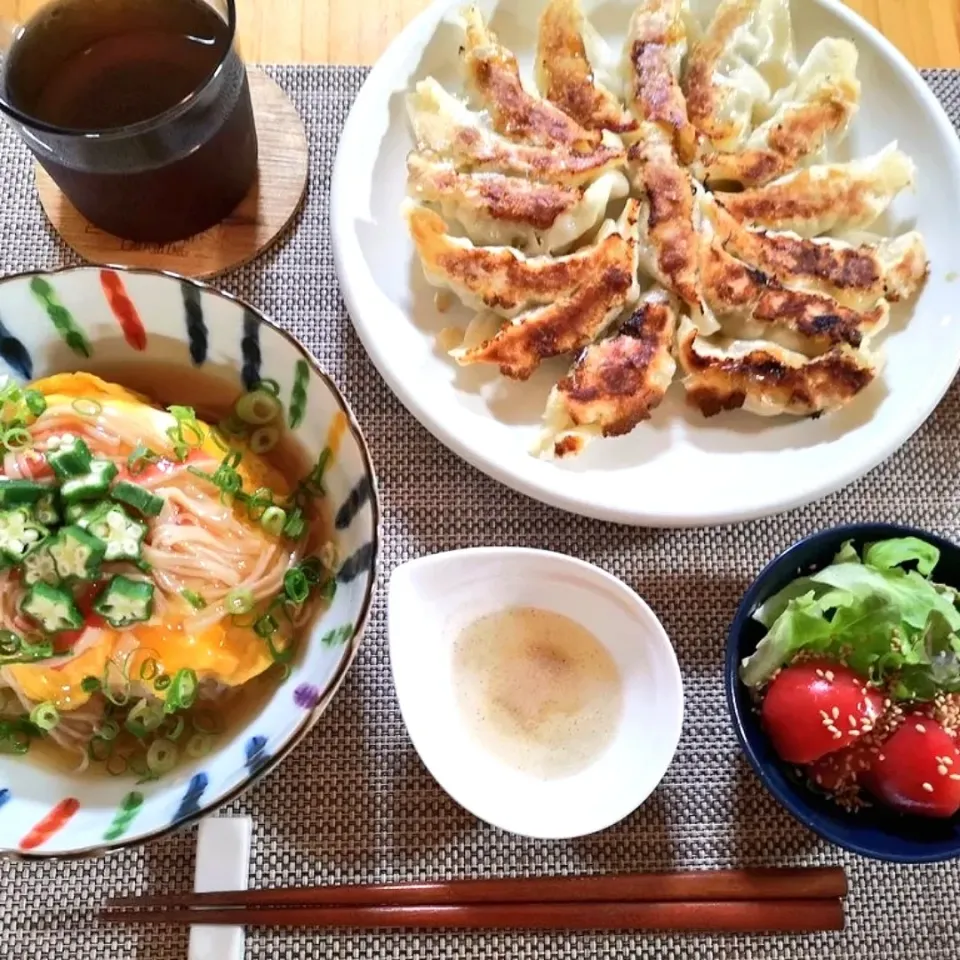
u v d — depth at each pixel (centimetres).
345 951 34
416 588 34
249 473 33
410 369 36
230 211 39
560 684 35
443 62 39
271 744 29
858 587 32
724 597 37
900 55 40
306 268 39
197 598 31
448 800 35
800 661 33
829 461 36
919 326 38
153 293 31
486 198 37
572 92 39
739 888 33
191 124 34
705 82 39
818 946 34
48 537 30
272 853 34
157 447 32
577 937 34
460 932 34
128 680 31
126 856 34
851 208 38
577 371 36
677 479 36
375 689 35
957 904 34
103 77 36
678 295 37
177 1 36
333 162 40
